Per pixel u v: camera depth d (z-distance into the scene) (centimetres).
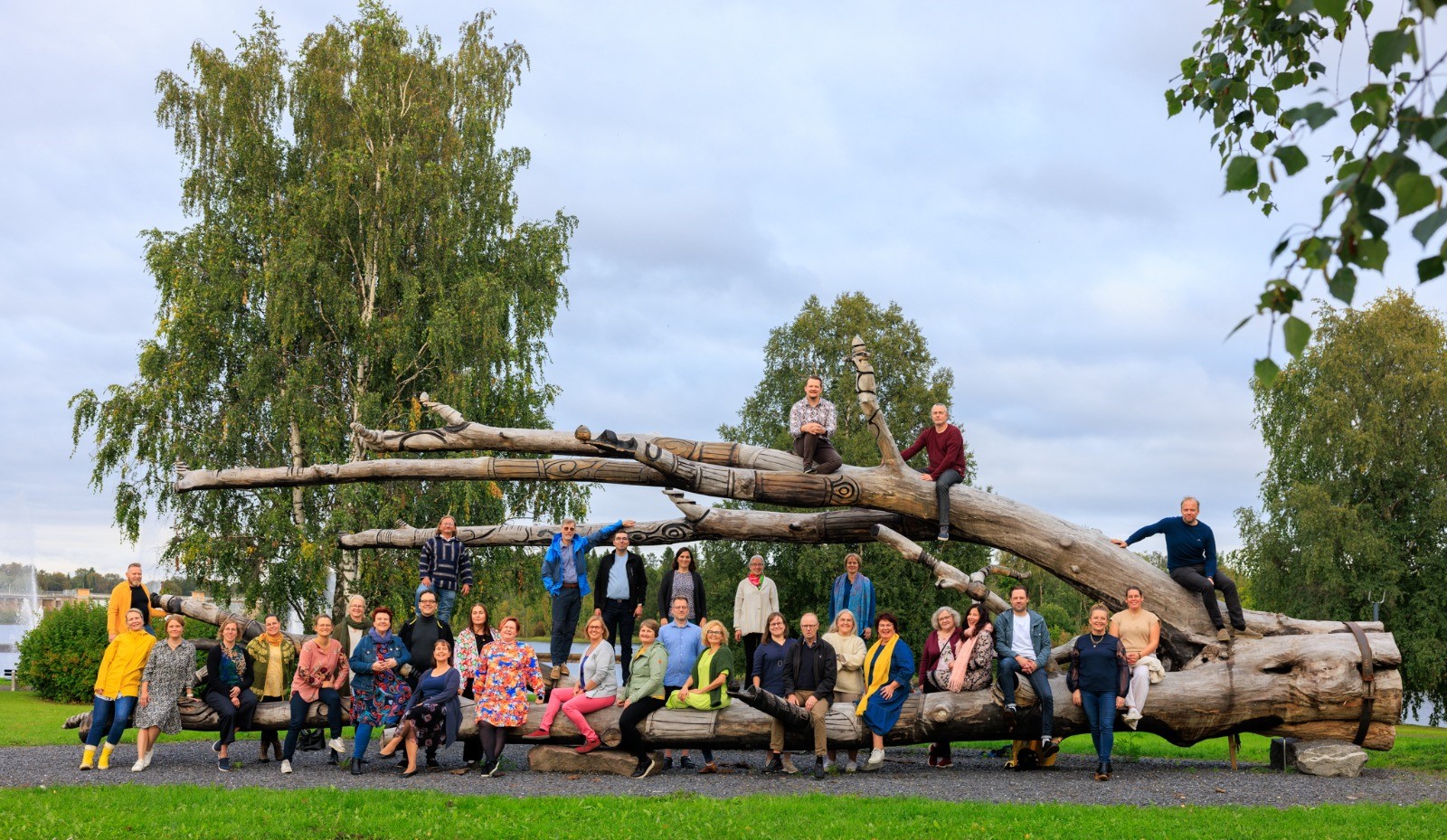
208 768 1213
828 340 3772
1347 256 348
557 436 1395
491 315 2630
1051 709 1151
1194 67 784
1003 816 855
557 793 1016
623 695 1208
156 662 1198
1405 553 3131
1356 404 3225
